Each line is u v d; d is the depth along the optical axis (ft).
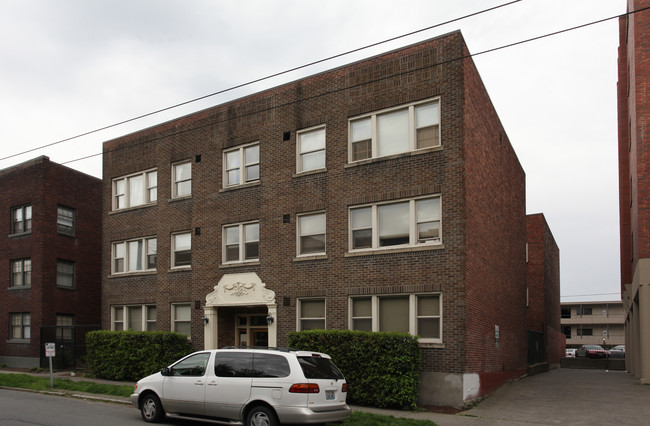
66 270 93.15
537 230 111.65
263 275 64.59
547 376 86.58
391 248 55.67
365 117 59.88
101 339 72.59
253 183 67.05
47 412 43.98
